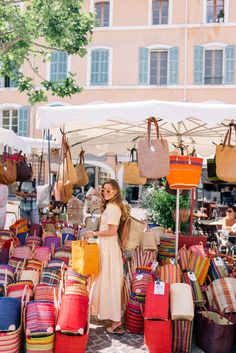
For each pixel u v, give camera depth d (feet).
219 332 12.59
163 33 67.36
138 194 67.46
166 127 21.43
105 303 14.24
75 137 23.97
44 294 13.21
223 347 12.66
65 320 11.84
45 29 34.58
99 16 69.51
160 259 18.79
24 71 70.85
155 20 68.44
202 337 13.26
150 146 13.62
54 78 70.13
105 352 12.84
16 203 42.47
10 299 12.09
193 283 14.28
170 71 66.85
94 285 14.32
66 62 69.77
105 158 67.26
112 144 27.84
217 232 25.94
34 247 17.31
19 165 24.88
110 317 14.19
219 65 66.64
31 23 34.53
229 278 14.17
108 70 68.95
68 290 12.88
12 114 72.54
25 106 70.74
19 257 16.33
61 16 35.40
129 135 24.50
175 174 15.02
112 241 14.61
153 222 27.43
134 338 13.98
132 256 16.98
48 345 11.64
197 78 66.13
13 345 11.51
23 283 13.23
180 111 12.76
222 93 65.51
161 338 12.49
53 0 34.55
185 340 12.87
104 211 14.76
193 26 66.49
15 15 34.47
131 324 14.40
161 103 12.89
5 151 23.08
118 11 68.74
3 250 16.72
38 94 41.09
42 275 14.44
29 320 11.84
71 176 19.06
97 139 25.57
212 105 13.12
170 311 12.94
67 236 19.71
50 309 12.17
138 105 13.01
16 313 11.96
